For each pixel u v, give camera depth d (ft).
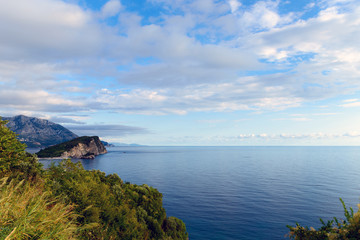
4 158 42.47
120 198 101.96
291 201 363.15
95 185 70.13
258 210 310.04
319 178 623.36
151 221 113.09
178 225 156.35
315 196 400.26
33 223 15.35
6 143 43.80
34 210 15.78
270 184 520.83
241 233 225.76
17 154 48.16
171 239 124.16
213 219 269.85
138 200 124.77
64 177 65.16
